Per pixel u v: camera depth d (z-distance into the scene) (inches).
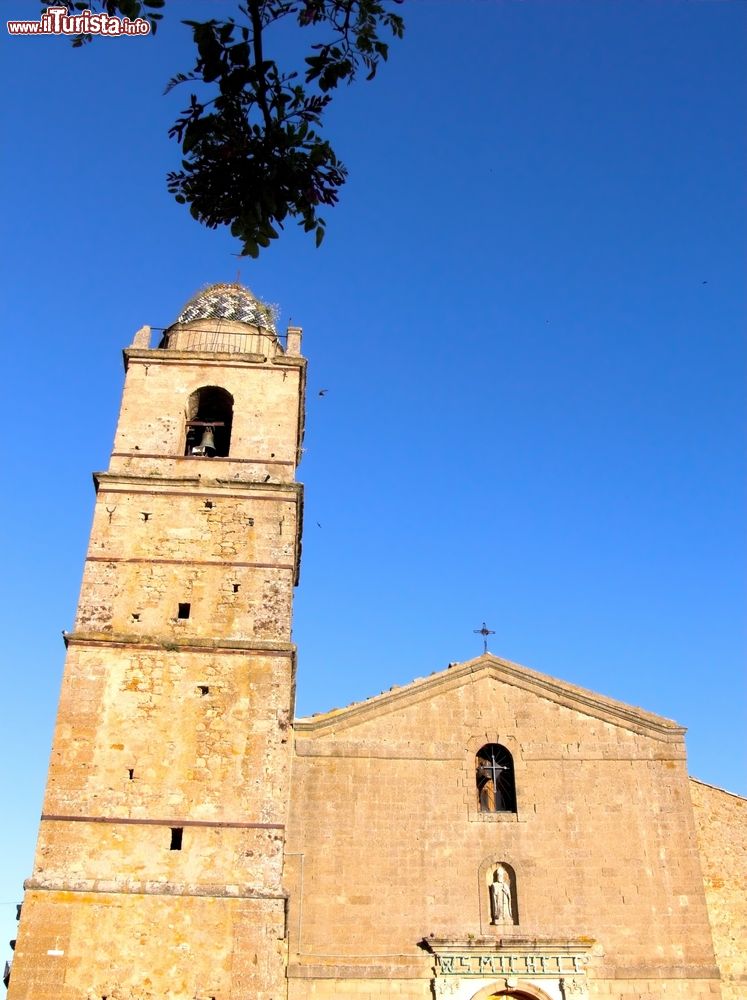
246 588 1332.4
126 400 1491.1
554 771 1408.7
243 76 414.3
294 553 1401.3
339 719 1427.2
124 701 1224.8
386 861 1326.3
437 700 1459.2
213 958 1073.5
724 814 1396.4
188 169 438.3
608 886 1322.6
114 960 1064.2
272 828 1157.1
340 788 1374.3
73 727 1200.8
